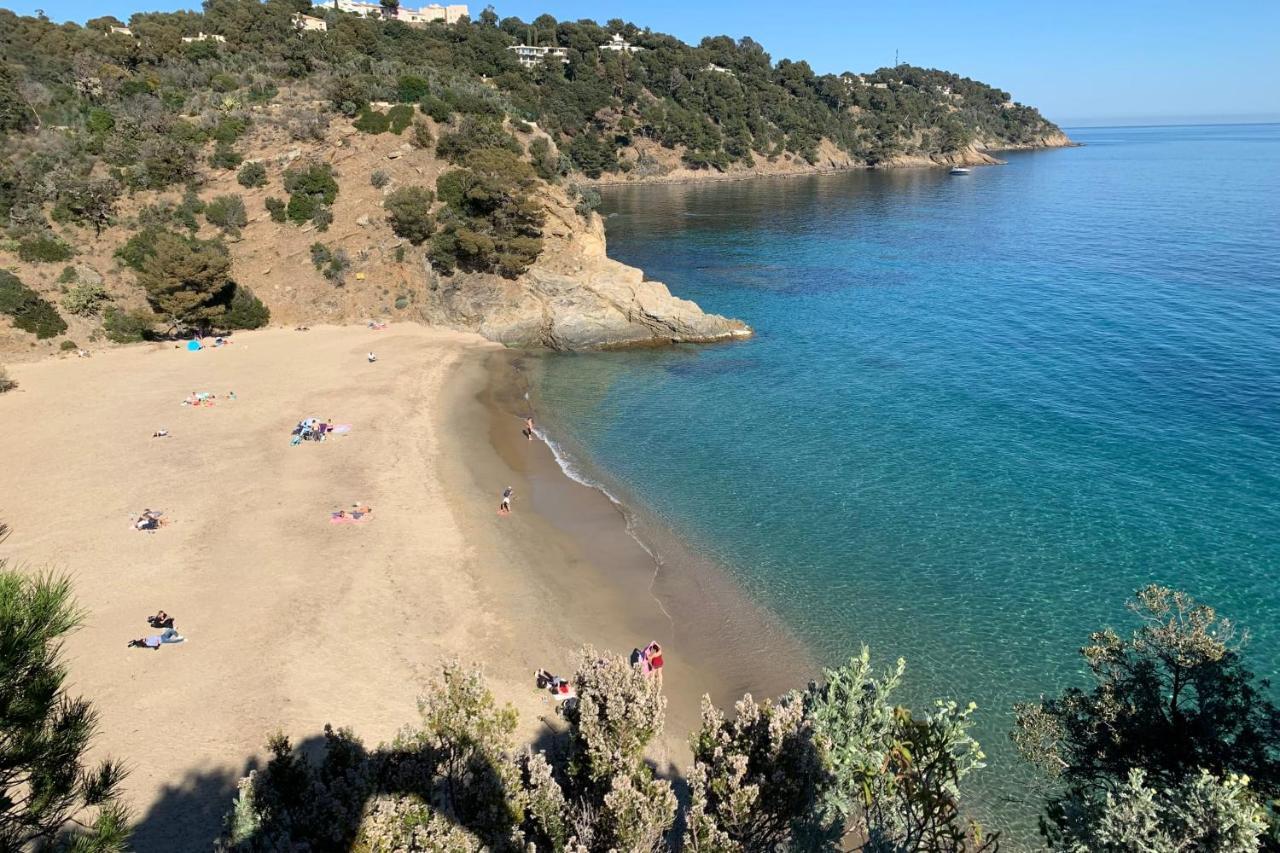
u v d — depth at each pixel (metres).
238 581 29.78
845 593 30.39
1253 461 38.62
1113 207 133.88
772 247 107.25
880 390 52.25
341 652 26.02
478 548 33.31
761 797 12.30
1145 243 98.06
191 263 58.88
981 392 50.75
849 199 158.88
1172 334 59.56
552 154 81.81
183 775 20.61
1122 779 15.14
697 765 12.63
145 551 31.61
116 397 48.91
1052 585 30.11
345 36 118.00
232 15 108.88
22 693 8.02
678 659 27.02
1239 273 77.88
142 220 65.00
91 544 31.98
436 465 41.38
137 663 25.03
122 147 67.62
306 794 12.92
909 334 64.88
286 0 137.00
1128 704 16.25
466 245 66.06
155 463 39.91
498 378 57.12
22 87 71.81
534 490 39.41
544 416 49.97
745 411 49.84
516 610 29.12
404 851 11.85
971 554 32.50
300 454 41.69
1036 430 44.28
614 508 37.66
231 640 26.30
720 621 29.02
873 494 38.06
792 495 38.41
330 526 34.25
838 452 43.00
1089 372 52.84
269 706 23.30
